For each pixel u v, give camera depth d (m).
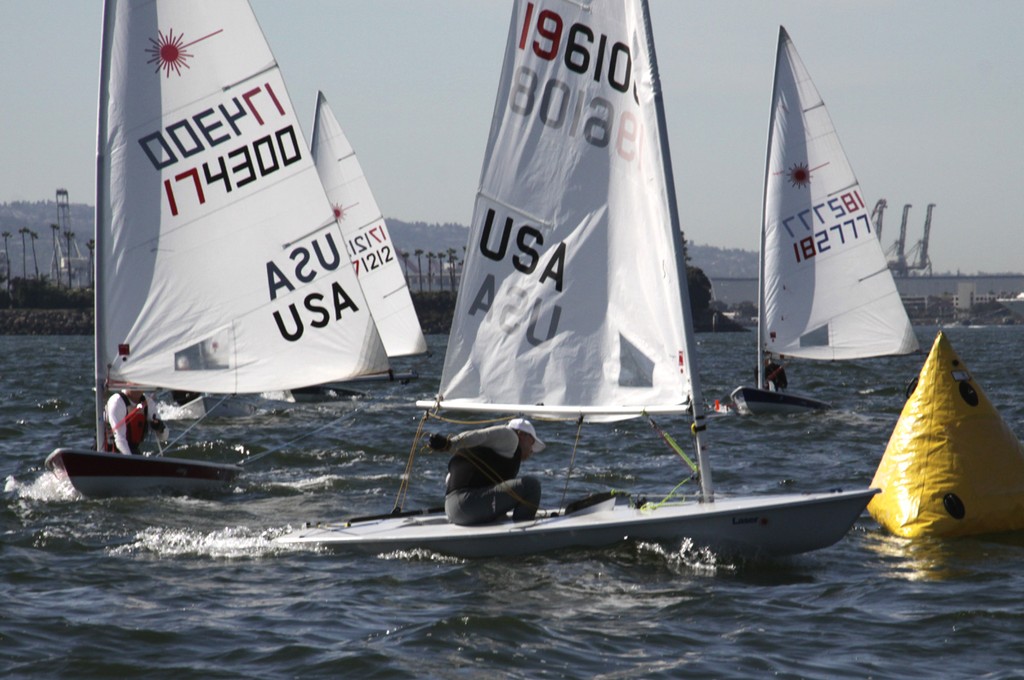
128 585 34.72
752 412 96.12
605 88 39.28
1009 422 82.81
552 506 47.94
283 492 53.62
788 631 30.05
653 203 38.62
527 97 40.06
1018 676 26.59
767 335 103.19
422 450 70.75
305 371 56.38
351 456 67.88
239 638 29.20
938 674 26.81
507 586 34.25
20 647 28.31
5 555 38.66
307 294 56.19
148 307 53.56
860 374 160.38
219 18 54.16
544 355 40.03
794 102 102.62
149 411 55.41
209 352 54.66
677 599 32.88
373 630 29.92
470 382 40.69
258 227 55.25
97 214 52.88
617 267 39.34
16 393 119.19
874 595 33.56
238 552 39.44
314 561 37.91
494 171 40.34
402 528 39.75
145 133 53.25
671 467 63.34
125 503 49.50
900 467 43.59
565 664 27.45
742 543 37.31
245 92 54.84
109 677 26.38
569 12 39.53
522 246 40.28
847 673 26.88
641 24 38.56
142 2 53.09
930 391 44.12
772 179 102.94
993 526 42.03
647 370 38.84
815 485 56.12
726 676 26.66
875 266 103.88
